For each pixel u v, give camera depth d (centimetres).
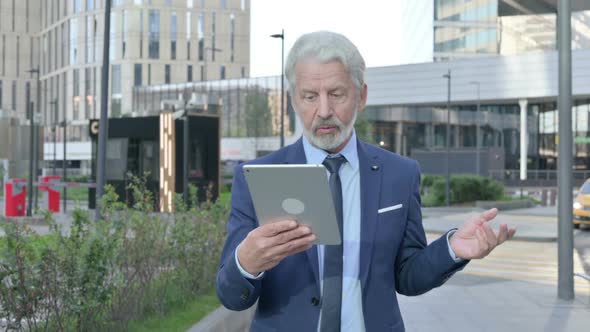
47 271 454
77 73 7844
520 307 787
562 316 733
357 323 196
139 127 2278
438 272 196
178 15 7681
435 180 3219
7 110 3125
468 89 5988
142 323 563
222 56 7881
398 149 6322
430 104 6247
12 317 459
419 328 679
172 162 2200
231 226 204
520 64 5775
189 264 714
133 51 7525
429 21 6881
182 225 729
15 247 443
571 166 825
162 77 7619
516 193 4428
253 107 6184
